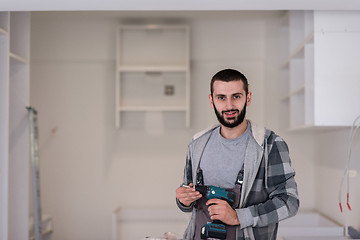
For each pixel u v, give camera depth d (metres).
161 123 4.24
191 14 4.11
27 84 3.34
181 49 4.19
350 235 3.05
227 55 4.23
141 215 4.09
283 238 3.03
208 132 2.32
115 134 4.26
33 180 3.38
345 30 2.79
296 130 3.69
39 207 3.46
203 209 2.19
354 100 2.79
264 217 2.00
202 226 2.12
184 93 4.22
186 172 2.34
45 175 4.25
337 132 3.50
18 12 3.34
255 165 2.11
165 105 4.22
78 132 4.27
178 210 4.08
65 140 4.27
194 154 2.28
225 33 4.23
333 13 2.80
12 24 3.34
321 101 2.80
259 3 2.33
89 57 4.27
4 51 2.91
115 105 4.26
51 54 4.26
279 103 4.16
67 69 4.28
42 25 4.27
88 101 4.27
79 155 4.26
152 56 4.19
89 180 4.25
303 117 3.67
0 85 2.90
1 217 2.85
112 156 4.25
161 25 4.15
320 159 3.97
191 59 4.24
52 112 4.27
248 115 4.18
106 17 4.19
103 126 4.27
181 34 4.21
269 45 4.20
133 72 4.23
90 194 4.25
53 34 4.27
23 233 3.29
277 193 2.08
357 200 3.06
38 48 4.26
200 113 4.22
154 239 2.10
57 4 2.33
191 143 2.33
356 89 2.79
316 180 4.09
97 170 4.25
